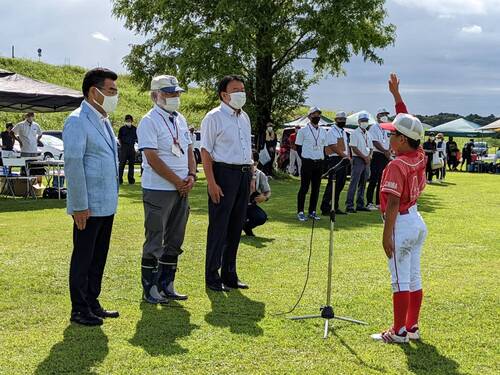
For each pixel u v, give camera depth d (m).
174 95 5.74
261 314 5.47
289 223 10.95
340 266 7.41
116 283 6.47
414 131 4.55
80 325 5.06
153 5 22.70
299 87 24.33
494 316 5.50
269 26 22.05
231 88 6.21
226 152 6.20
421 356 4.50
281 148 25.48
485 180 24.42
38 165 15.56
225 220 6.25
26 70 42.44
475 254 8.33
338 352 4.54
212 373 4.12
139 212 12.05
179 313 5.46
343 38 21.75
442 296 6.11
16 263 7.22
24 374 4.05
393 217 4.56
